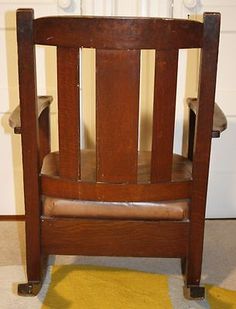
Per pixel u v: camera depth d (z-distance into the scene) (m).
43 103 1.45
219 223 1.93
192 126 1.54
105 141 1.19
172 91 1.15
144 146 1.88
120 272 1.53
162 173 1.24
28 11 1.11
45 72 1.78
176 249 1.32
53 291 1.41
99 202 1.26
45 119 1.55
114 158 1.21
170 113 1.17
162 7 1.71
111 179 1.23
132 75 1.12
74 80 1.14
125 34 1.08
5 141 1.86
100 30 1.08
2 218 1.94
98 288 1.43
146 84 1.79
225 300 1.39
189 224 1.29
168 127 1.19
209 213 1.97
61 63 1.13
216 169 1.92
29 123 1.20
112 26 1.08
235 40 1.75
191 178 1.27
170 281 1.48
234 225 1.92
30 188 1.27
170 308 1.34
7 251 1.67
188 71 1.79
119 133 1.18
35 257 1.34
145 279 1.49
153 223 1.28
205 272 1.56
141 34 1.08
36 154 1.24
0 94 1.80
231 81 1.80
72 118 1.18
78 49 1.11
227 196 1.96
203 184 1.25
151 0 1.71
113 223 1.29
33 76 1.16
